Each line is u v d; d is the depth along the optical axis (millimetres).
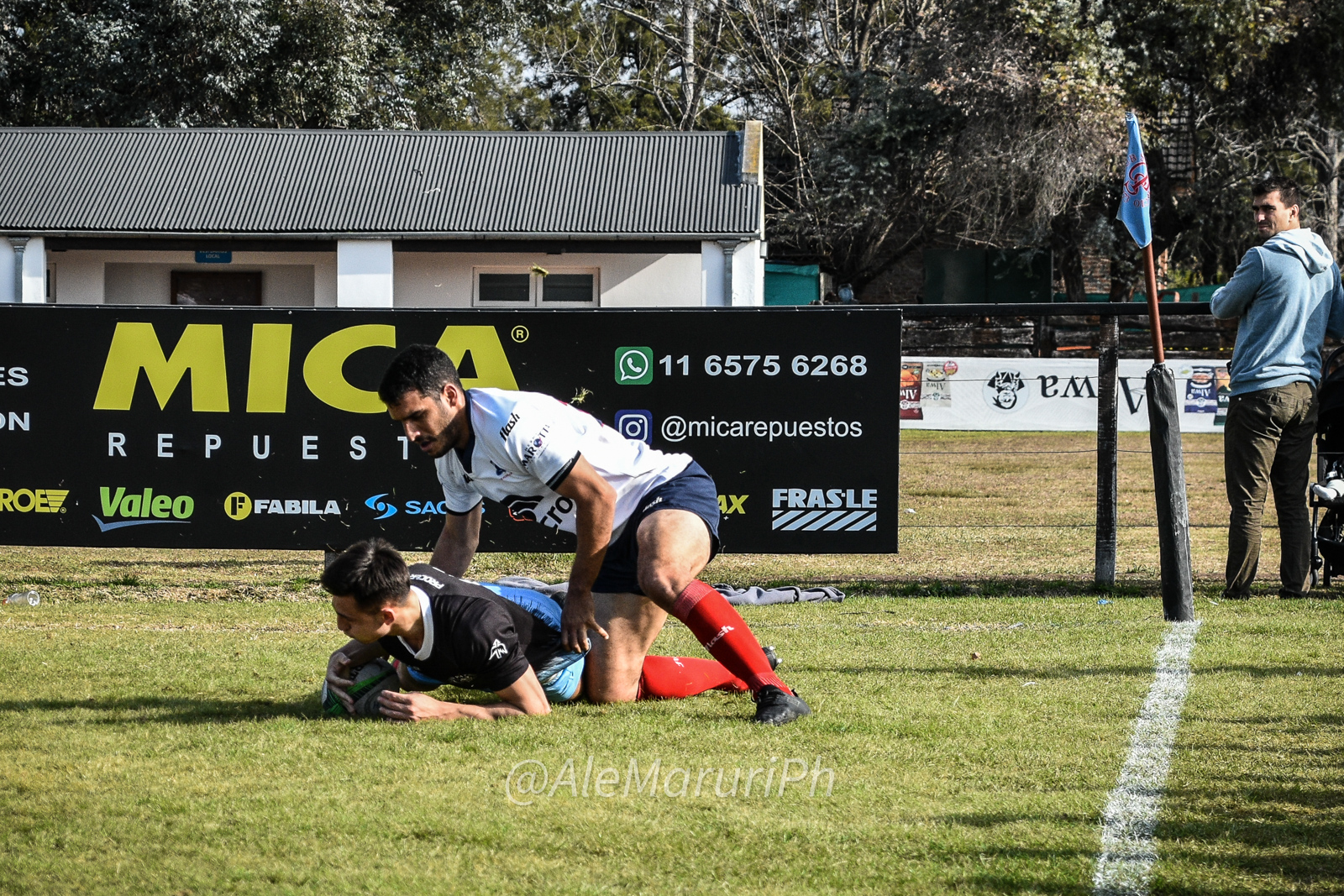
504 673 16609
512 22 130750
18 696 18219
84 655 21484
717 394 28609
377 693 16953
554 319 28656
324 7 111750
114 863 11398
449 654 16469
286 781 13922
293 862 11484
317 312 28734
